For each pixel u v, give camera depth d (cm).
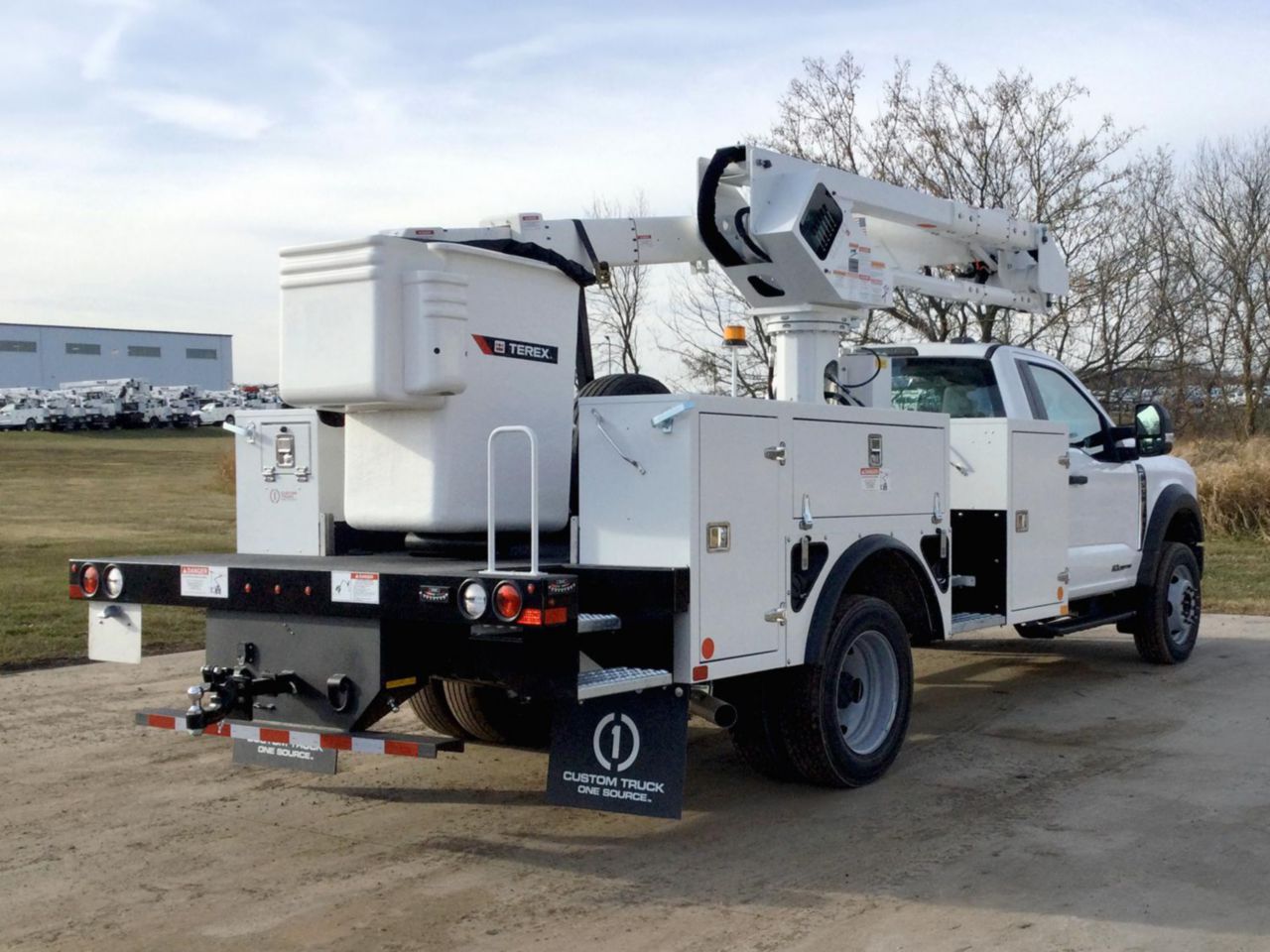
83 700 807
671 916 429
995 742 680
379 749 468
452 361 493
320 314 498
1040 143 2205
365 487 528
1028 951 395
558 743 489
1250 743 671
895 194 736
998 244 849
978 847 499
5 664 927
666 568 464
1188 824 527
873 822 534
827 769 559
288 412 567
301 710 491
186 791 595
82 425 5966
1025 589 702
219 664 512
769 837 516
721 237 667
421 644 482
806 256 650
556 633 450
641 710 474
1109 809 549
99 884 467
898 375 800
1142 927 414
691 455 465
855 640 570
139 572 526
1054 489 730
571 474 559
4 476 3556
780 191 659
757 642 504
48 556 1662
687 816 548
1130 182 2238
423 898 449
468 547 526
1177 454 2117
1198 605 940
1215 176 3478
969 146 2217
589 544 487
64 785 605
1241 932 409
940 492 621
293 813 559
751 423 497
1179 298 3020
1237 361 3450
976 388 768
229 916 433
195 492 3092
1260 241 3425
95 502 2775
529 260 535
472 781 614
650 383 591
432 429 508
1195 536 944
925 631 629
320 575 473
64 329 8631
